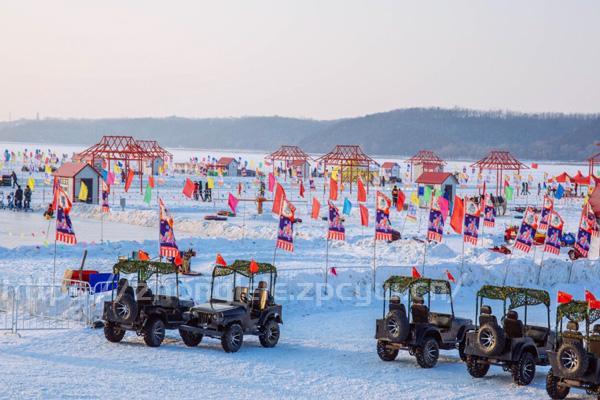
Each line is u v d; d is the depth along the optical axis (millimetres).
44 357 18375
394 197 66375
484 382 17594
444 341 19156
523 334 17719
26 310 23391
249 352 19766
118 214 54906
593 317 16484
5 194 69875
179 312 20328
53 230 45812
